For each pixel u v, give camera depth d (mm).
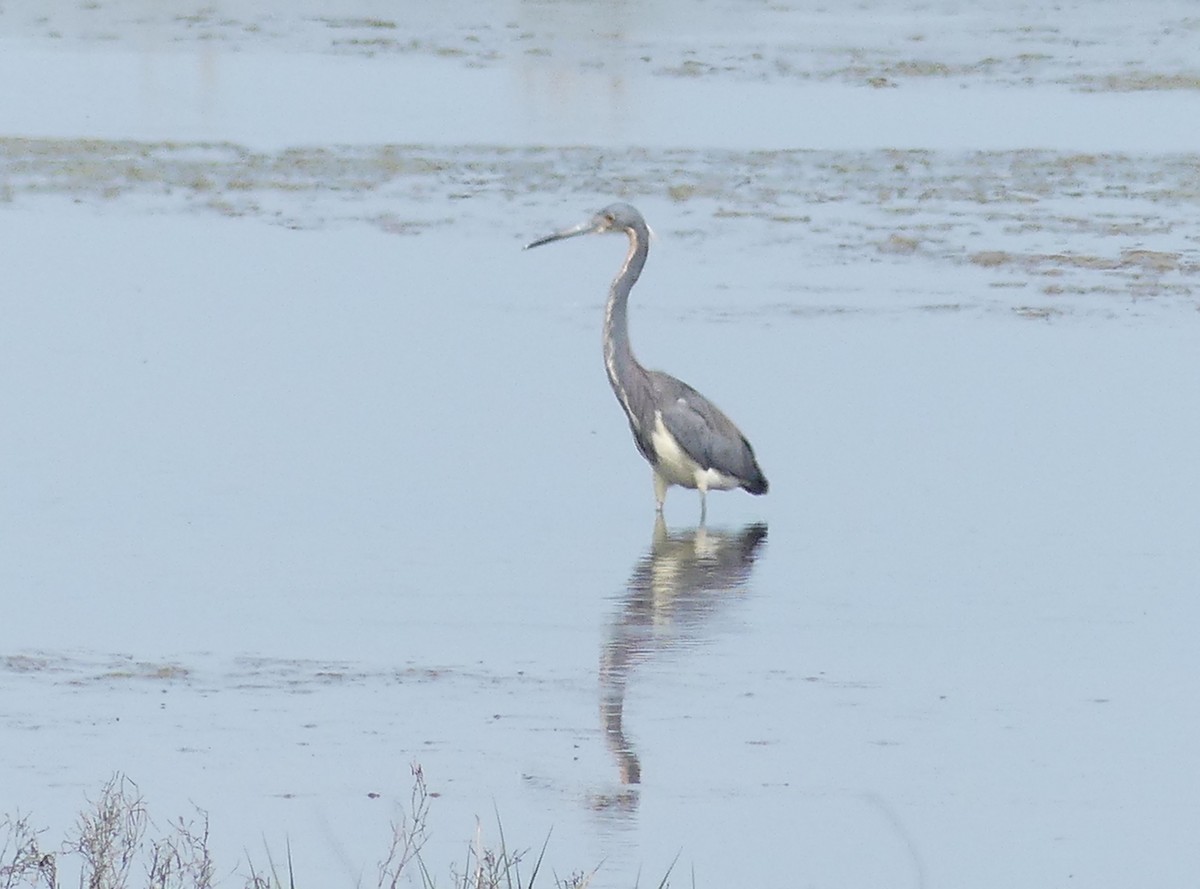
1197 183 28719
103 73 36750
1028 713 11297
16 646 11977
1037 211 26594
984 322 20734
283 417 17328
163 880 8781
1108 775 10406
